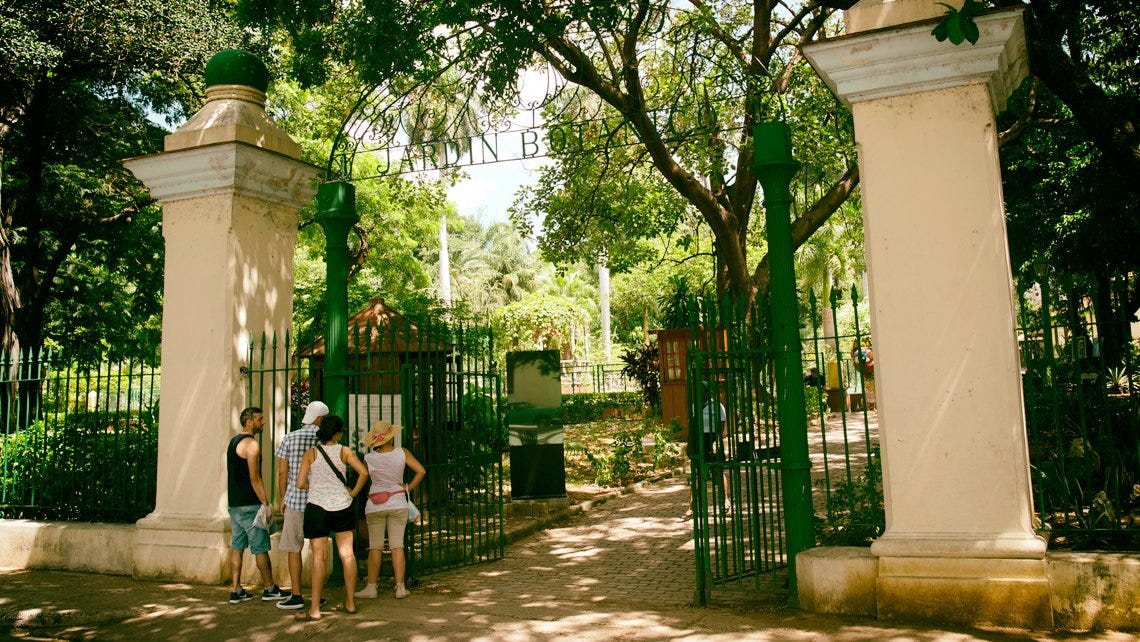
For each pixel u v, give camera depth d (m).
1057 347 6.93
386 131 8.08
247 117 7.76
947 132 5.31
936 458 5.18
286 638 5.53
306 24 8.92
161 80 14.15
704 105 10.13
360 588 6.84
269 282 7.79
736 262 14.70
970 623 4.97
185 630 5.79
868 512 6.29
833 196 14.62
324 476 6.07
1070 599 4.84
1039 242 13.30
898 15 5.46
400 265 24.02
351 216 7.36
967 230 5.22
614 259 18.89
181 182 7.60
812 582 5.43
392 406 7.13
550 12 7.89
